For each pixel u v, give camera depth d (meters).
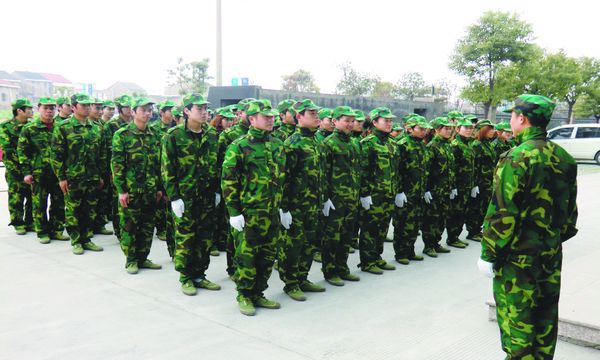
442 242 7.74
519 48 23.48
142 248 5.85
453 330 4.29
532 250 2.91
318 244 6.30
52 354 3.69
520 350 2.98
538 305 3.00
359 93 38.25
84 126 6.41
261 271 4.70
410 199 6.26
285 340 4.03
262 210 4.50
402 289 5.38
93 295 4.96
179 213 4.94
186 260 5.07
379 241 6.00
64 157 6.31
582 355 3.79
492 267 3.06
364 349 3.88
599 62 30.95
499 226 2.91
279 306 4.76
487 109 25.34
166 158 4.87
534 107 2.94
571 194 3.05
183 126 4.99
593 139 20.52
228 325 4.31
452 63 24.72
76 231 6.50
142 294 5.04
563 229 3.08
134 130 5.68
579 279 5.04
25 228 7.62
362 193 5.79
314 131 5.04
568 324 4.00
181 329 4.20
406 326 4.36
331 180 5.34
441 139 6.67
